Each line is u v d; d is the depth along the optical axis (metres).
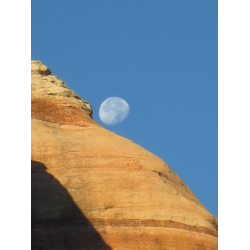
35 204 98.94
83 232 97.94
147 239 100.31
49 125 118.00
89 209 101.25
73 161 108.25
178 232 102.75
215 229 109.12
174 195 109.19
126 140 121.38
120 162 111.25
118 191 105.12
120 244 98.56
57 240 95.56
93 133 119.62
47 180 102.88
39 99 123.88
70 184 103.75
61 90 129.38
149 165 113.50
